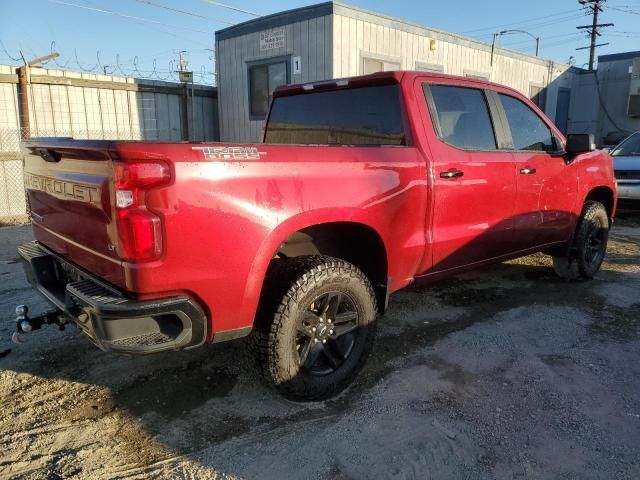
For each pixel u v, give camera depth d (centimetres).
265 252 263
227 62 1192
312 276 287
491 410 298
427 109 363
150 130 1146
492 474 246
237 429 280
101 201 236
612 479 242
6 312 439
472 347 381
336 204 293
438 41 1227
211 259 245
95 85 1038
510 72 1531
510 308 462
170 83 1161
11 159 937
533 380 332
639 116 1823
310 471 247
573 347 382
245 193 254
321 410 300
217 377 335
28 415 292
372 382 331
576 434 276
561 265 531
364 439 271
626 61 1844
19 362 352
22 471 245
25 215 945
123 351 233
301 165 279
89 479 240
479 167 387
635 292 510
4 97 932
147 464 252
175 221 232
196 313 245
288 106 441
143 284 230
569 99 1906
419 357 365
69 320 289
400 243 341
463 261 398
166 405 303
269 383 289
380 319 434
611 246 721
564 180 479
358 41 1030
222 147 248
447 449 263
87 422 285
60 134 1005
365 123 379
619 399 310
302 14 1020
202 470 247
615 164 940
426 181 349
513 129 435
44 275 313
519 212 434
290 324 283
